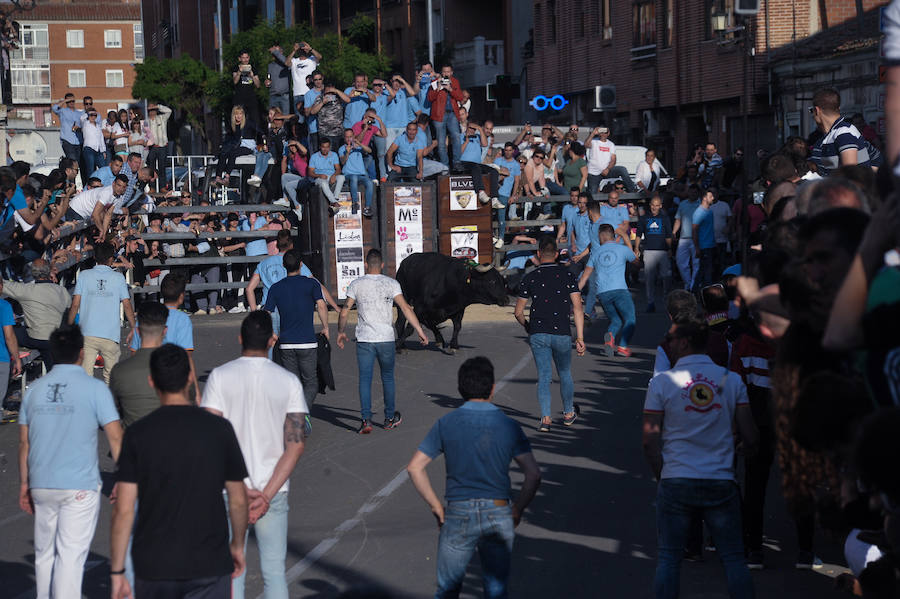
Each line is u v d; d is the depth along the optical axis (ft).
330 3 228.84
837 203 16.60
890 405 13.30
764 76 115.03
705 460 24.02
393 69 206.39
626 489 37.19
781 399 16.85
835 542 30.78
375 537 33.04
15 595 28.89
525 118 174.29
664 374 24.72
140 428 20.45
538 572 29.40
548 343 46.14
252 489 24.06
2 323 46.80
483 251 95.76
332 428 48.47
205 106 214.28
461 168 95.45
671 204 97.96
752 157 118.21
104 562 31.78
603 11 149.89
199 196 113.60
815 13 114.52
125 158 94.58
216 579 20.40
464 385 23.62
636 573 29.04
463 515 23.06
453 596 23.70
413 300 66.90
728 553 23.88
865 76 95.76
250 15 255.91
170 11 305.73
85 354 48.88
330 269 92.53
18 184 56.54
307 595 28.19
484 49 183.83
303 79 102.63
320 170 91.86
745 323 29.09
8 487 40.27
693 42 127.75
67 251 63.31
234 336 76.33
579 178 101.30
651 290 83.61
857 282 13.44
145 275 90.68
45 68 366.63
